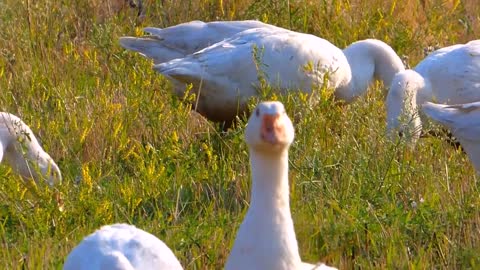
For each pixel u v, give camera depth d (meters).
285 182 7.58
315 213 10.27
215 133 12.65
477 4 19.30
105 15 17.23
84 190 10.41
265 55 13.02
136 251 8.06
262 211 7.55
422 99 13.30
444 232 10.04
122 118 12.80
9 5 16.89
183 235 9.83
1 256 9.53
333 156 11.44
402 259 9.45
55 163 12.24
